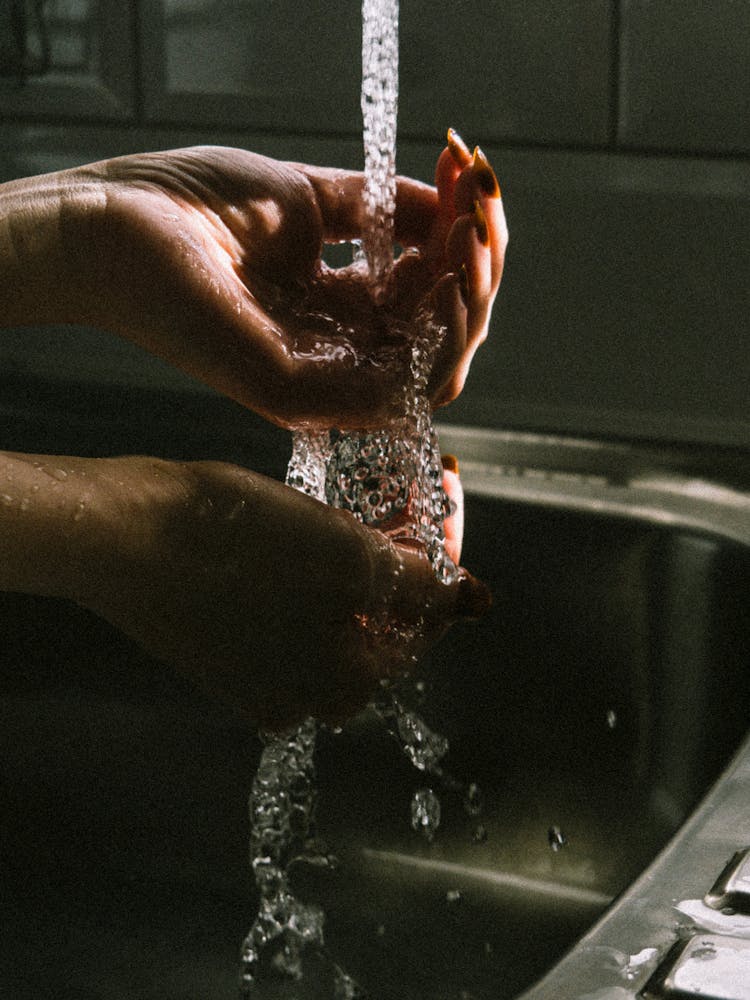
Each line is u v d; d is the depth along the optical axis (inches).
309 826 41.4
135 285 27.7
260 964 37.9
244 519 25.9
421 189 30.6
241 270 29.4
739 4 44.2
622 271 46.9
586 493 41.9
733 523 39.2
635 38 45.3
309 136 49.9
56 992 37.7
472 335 29.2
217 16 49.9
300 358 28.1
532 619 41.0
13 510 24.9
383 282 30.0
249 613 26.4
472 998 36.3
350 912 39.6
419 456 29.0
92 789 43.4
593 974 22.3
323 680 27.5
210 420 46.4
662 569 39.4
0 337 55.9
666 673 38.8
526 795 40.3
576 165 46.6
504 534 41.6
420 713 41.6
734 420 46.7
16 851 42.9
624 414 47.9
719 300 46.2
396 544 28.8
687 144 45.6
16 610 44.3
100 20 51.3
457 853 40.5
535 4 46.0
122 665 43.4
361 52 48.3
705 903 23.7
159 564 25.7
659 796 38.4
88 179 28.6
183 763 42.7
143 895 41.1
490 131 47.4
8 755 44.2
